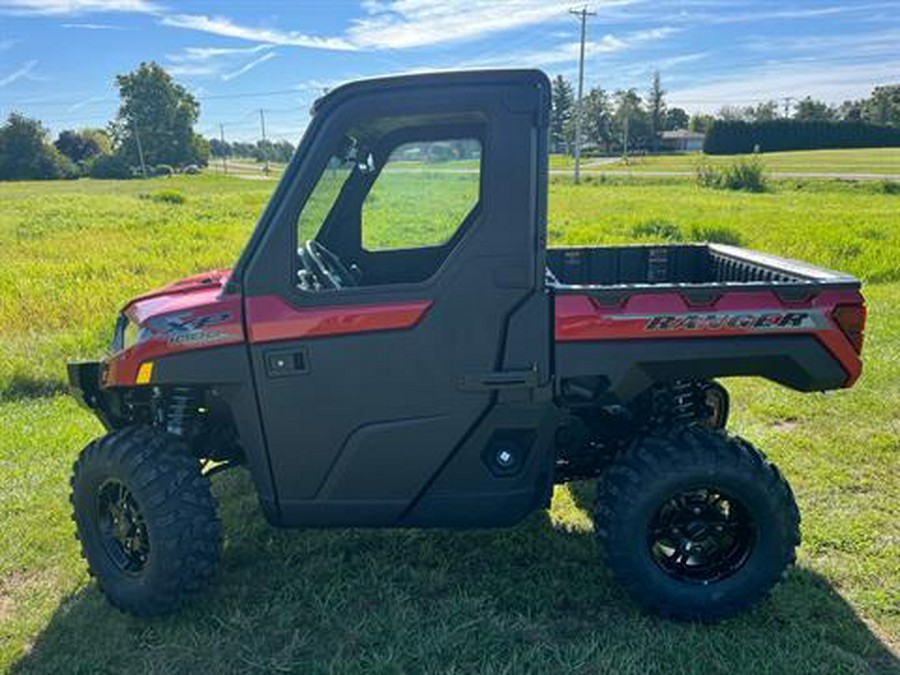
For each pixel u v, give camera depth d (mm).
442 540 3801
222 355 3008
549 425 3064
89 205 33125
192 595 3180
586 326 2938
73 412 5910
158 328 3049
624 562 3045
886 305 8625
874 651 2932
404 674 2838
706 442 3006
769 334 2982
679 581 3092
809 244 13219
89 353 7086
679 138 116125
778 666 2832
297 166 2914
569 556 3639
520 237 2861
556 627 3104
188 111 114500
